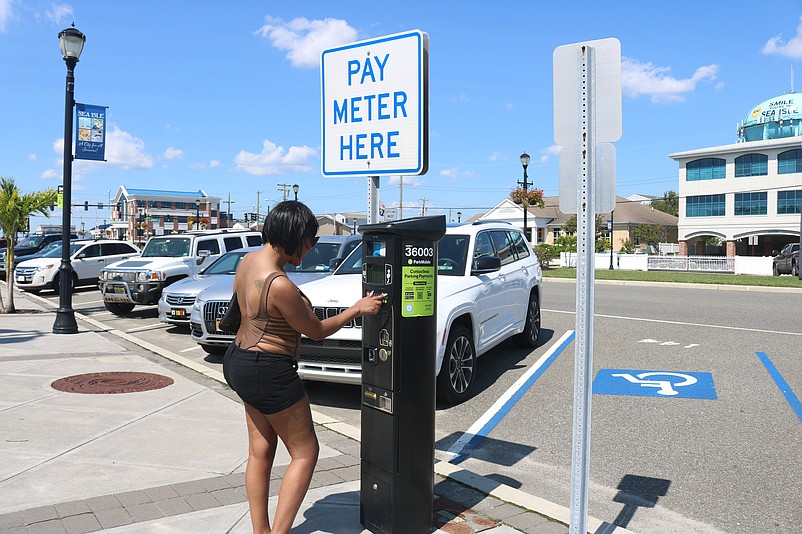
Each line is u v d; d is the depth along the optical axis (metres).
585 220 3.29
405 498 3.50
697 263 38.50
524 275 9.03
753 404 6.57
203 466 4.54
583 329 3.28
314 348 6.32
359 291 6.44
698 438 5.55
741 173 51.22
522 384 7.49
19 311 14.60
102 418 5.71
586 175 3.28
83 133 11.92
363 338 3.64
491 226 8.49
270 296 3.05
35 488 4.10
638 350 9.48
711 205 53.03
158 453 4.80
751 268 35.41
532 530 3.67
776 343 9.98
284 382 3.12
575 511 3.34
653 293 19.36
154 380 7.30
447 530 3.67
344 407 6.59
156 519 3.67
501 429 5.87
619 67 3.23
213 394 6.66
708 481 4.62
